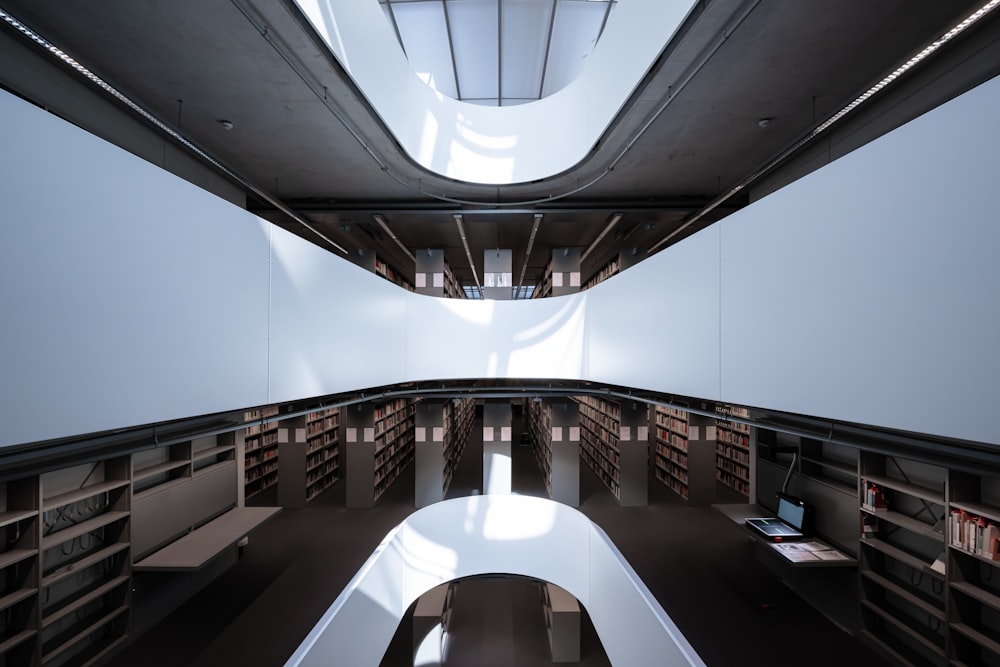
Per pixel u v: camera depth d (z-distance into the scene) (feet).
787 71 16.62
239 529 19.88
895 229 6.93
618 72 19.06
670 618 17.60
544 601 34.17
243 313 11.25
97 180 7.46
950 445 8.79
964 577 13.39
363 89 17.87
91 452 9.93
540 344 26.89
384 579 22.34
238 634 17.15
